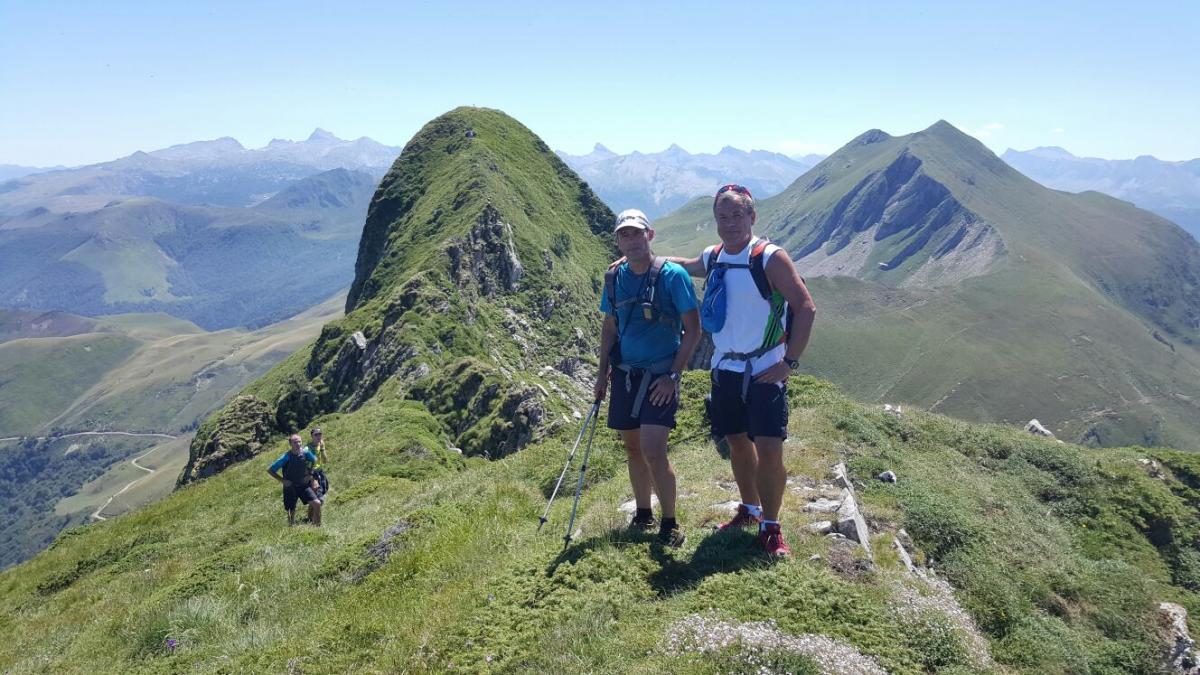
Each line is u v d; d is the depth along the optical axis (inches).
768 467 327.9
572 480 612.7
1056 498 701.9
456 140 5383.9
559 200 5462.6
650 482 372.5
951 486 625.9
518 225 4315.9
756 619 282.7
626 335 340.8
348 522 779.4
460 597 345.7
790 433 639.8
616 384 349.7
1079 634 479.8
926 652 295.9
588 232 5428.2
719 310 328.8
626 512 422.0
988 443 761.6
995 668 321.7
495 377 2096.5
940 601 374.0
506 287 3954.2
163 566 773.3
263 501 1082.1
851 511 415.8
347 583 456.8
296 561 563.2
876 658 275.9
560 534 418.3
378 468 1301.7
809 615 289.3
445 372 2225.6
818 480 489.1
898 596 326.6
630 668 260.5
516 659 282.7
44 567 1046.4
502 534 439.5
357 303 4217.5
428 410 2084.2
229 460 2171.5
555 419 1729.8
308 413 2783.0
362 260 5137.8
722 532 358.6
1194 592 619.2
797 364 315.3
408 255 4148.6
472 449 1830.7
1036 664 410.6
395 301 3166.8
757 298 322.0
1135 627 499.2
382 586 410.9
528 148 5792.3
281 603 459.2
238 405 2413.9
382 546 479.5
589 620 293.9
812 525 396.2
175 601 532.1
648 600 307.7
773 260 315.9
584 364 3806.6
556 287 4128.9
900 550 455.2
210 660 395.9
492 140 5482.3
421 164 5285.4
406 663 305.4
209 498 1206.9
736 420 341.7
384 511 772.6
